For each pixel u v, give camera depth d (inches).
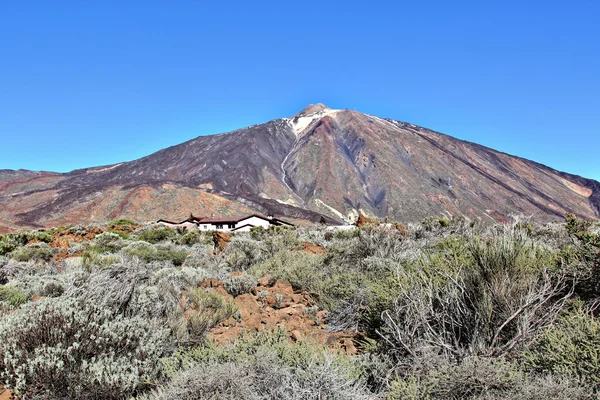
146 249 601.9
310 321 228.2
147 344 159.5
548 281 152.7
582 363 110.2
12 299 263.3
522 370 116.7
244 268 437.7
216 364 131.3
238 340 165.3
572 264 167.3
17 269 424.8
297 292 300.8
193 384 120.9
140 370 148.9
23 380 129.6
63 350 139.7
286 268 335.3
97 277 225.0
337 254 374.0
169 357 165.6
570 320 132.4
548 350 117.3
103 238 875.4
